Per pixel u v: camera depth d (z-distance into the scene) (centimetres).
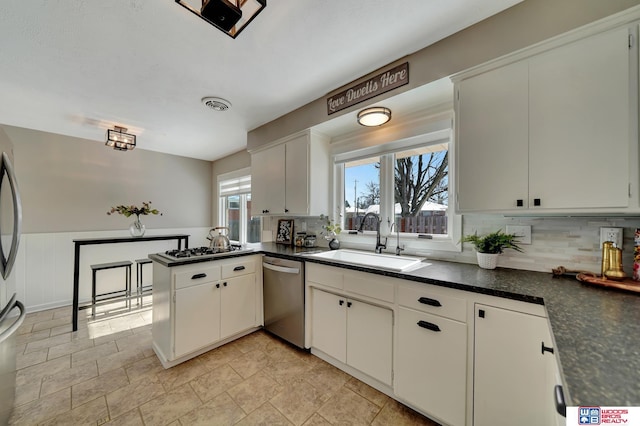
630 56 111
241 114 279
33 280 317
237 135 349
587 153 120
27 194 315
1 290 137
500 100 143
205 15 117
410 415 154
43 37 156
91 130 323
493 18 145
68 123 299
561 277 145
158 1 131
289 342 240
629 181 111
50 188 331
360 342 182
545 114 130
